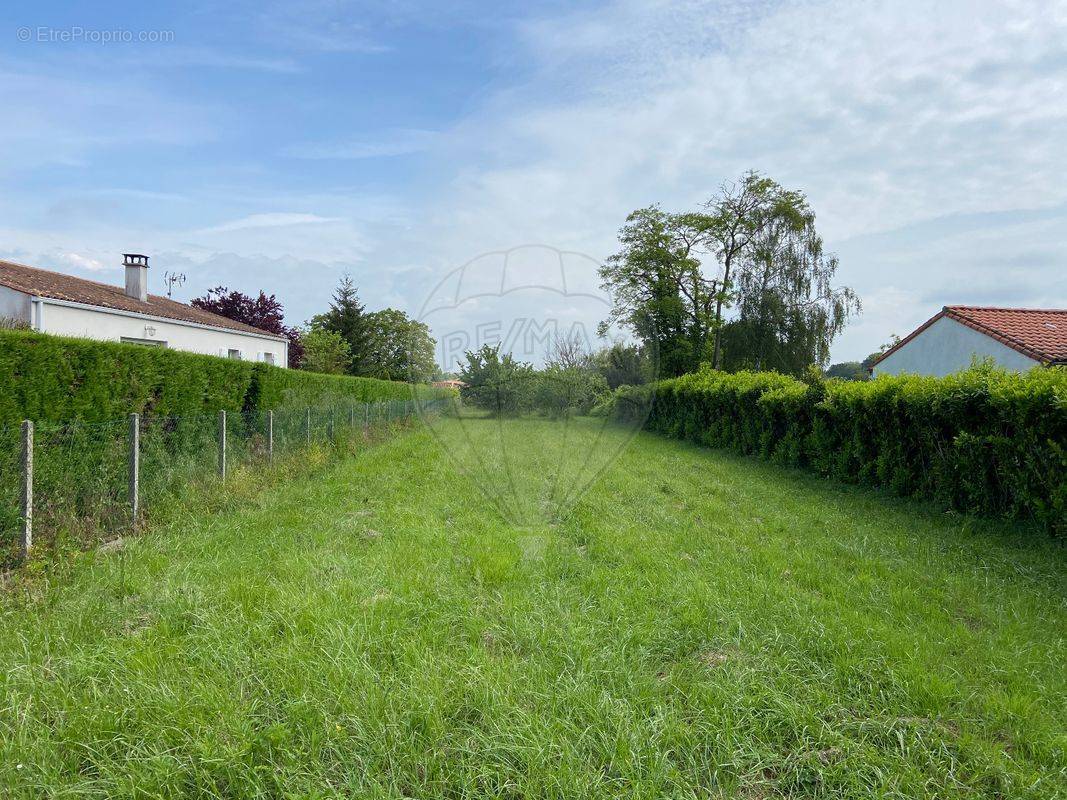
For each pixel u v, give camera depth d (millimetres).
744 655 3408
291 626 3465
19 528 4965
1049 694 3080
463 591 4215
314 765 2377
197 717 2586
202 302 35812
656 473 10539
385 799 2215
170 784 2270
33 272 18219
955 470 7574
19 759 2314
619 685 3037
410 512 6645
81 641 3330
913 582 4836
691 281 34344
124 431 6598
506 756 2473
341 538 5586
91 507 5871
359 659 3119
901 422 8750
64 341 6270
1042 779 2416
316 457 10234
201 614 3637
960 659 3420
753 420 13828
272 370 11969
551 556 4902
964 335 19156
